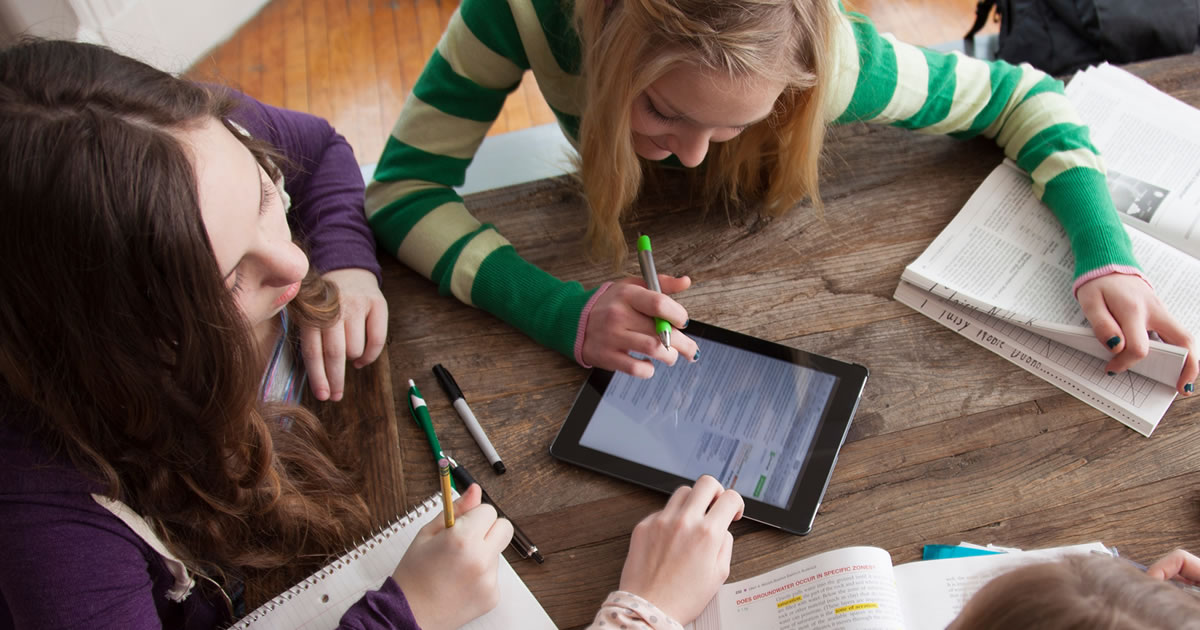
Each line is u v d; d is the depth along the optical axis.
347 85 2.26
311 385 0.94
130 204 0.60
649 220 1.10
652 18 0.80
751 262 1.05
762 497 0.85
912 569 0.77
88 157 0.58
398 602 0.75
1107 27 1.50
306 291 0.93
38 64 0.61
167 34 2.17
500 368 0.98
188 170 0.62
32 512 0.70
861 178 1.12
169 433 0.73
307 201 1.11
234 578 0.84
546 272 1.06
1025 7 1.61
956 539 0.83
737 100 0.84
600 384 0.95
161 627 0.78
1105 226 0.97
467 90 1.10
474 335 1.02
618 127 0.91
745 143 1.04
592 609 0.80
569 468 0.90
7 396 0.69
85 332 0.64
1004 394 0.92
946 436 0.89
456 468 0.90
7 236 0.60
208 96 0.70
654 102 0.89
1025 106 1.10
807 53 0.87
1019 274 1.00
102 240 0.60
